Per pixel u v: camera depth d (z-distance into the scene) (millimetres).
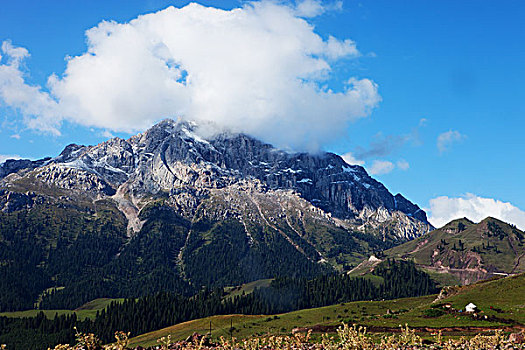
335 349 58000
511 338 79500
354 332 56875
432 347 71125
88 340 47156
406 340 67375
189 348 66688
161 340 54938
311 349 65938
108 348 46844
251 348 67438
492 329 133250
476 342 71250
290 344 68625
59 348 47000
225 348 66562
